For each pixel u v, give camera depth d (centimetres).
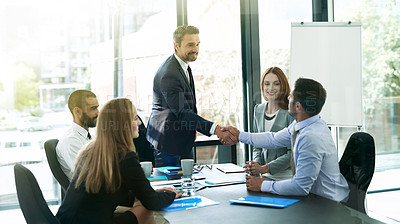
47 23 241
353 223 151
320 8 305
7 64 238
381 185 325
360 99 316
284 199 171
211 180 205
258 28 293
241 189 188
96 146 171
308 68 307
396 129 328
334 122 316
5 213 258
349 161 212
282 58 301
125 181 167
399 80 327
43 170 254
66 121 248
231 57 285
